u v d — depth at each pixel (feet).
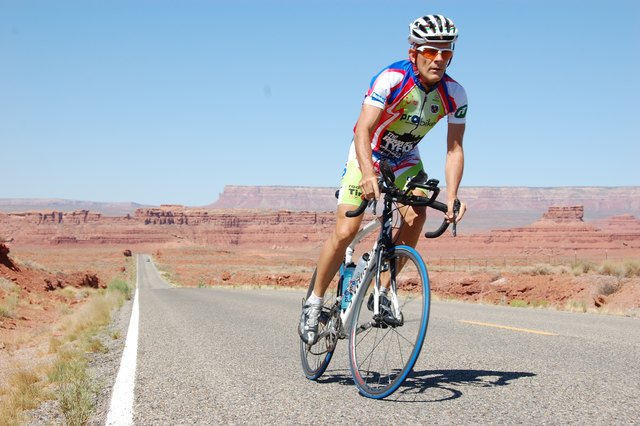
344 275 14.74
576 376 15.21
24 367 26.89
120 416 12.17
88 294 112.27
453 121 13.97
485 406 11.95
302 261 545.03
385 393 12.52
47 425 12.44
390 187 12.73
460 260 451.12
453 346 21.50
